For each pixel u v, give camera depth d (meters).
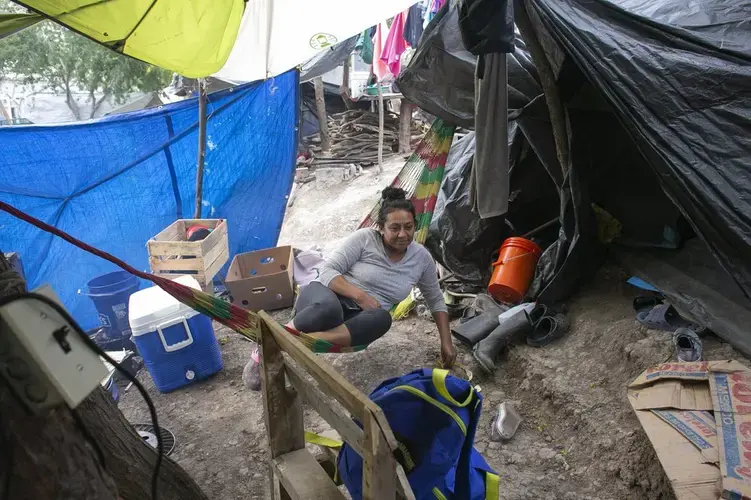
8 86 9.20
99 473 0.82
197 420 2.64
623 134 3.13
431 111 3.19
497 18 2.27
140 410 2.76
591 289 3.18
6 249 3.46
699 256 2.87
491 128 2.71
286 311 3.82
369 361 3.06
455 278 3.92
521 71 3.12
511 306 3.29
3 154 3.38
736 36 2.25
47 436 0.73
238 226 4.59
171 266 3.46
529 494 2.07
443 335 2.82
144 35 2.50
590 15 2.43
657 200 3.08
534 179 3.78
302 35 3.40
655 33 2.32
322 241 5.79
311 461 1.56
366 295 2.70
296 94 4.42
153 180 4.07
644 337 2.51
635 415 2.15
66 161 3.61
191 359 2.88
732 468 1.60
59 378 0.67
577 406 2.36
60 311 0.70
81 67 8.98
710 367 2.01
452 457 1.43
